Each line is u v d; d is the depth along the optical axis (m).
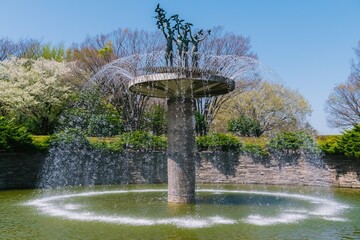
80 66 29.80
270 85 35.53
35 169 18.36
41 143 18.52
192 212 10.05
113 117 28.47
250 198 13.53
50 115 29.33
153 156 21.61
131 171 21.05
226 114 36.12
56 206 11.18
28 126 29.06
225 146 21.81
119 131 27.77
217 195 14.55
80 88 29.80
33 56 38.94
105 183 20.33
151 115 30.59
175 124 11.62
